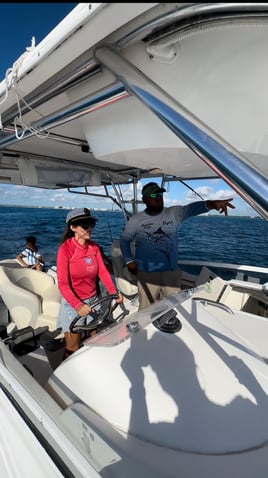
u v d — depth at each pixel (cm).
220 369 100
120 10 60
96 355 103
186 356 103
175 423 83
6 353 116
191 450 78
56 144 246
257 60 76
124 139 108
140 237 232
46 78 95
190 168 161
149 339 110
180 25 70
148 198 228
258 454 78
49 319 236
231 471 73
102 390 93
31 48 89
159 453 76
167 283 238
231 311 184
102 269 195
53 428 75
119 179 429
